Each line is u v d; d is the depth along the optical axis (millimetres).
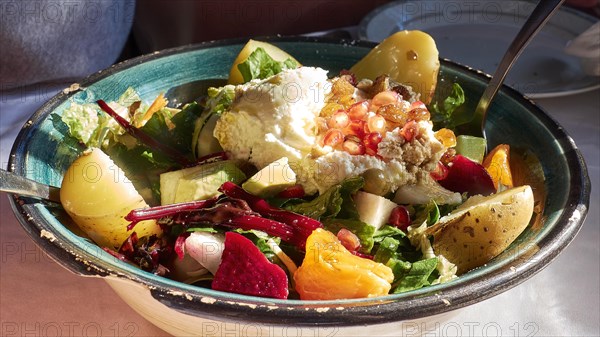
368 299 517
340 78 671
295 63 725
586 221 695
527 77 826
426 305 513
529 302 630
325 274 548
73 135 652
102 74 691
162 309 542
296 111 634
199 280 594
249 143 640
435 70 717
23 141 619
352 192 619
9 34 860
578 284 645
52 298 614
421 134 632
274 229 598
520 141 676
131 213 589
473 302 523
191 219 604
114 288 576
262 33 997
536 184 642
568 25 896
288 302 513
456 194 637
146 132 680
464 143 685
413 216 629
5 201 682
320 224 599
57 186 626
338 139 626
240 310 507
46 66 896
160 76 724
